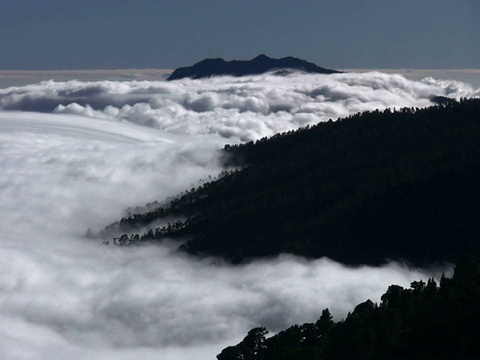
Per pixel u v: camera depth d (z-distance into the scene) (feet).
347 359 431.02
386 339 436.76
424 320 433.89
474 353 405.59
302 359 431.02
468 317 427.33
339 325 455.63
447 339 415.85
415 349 422.00
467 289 457.27
